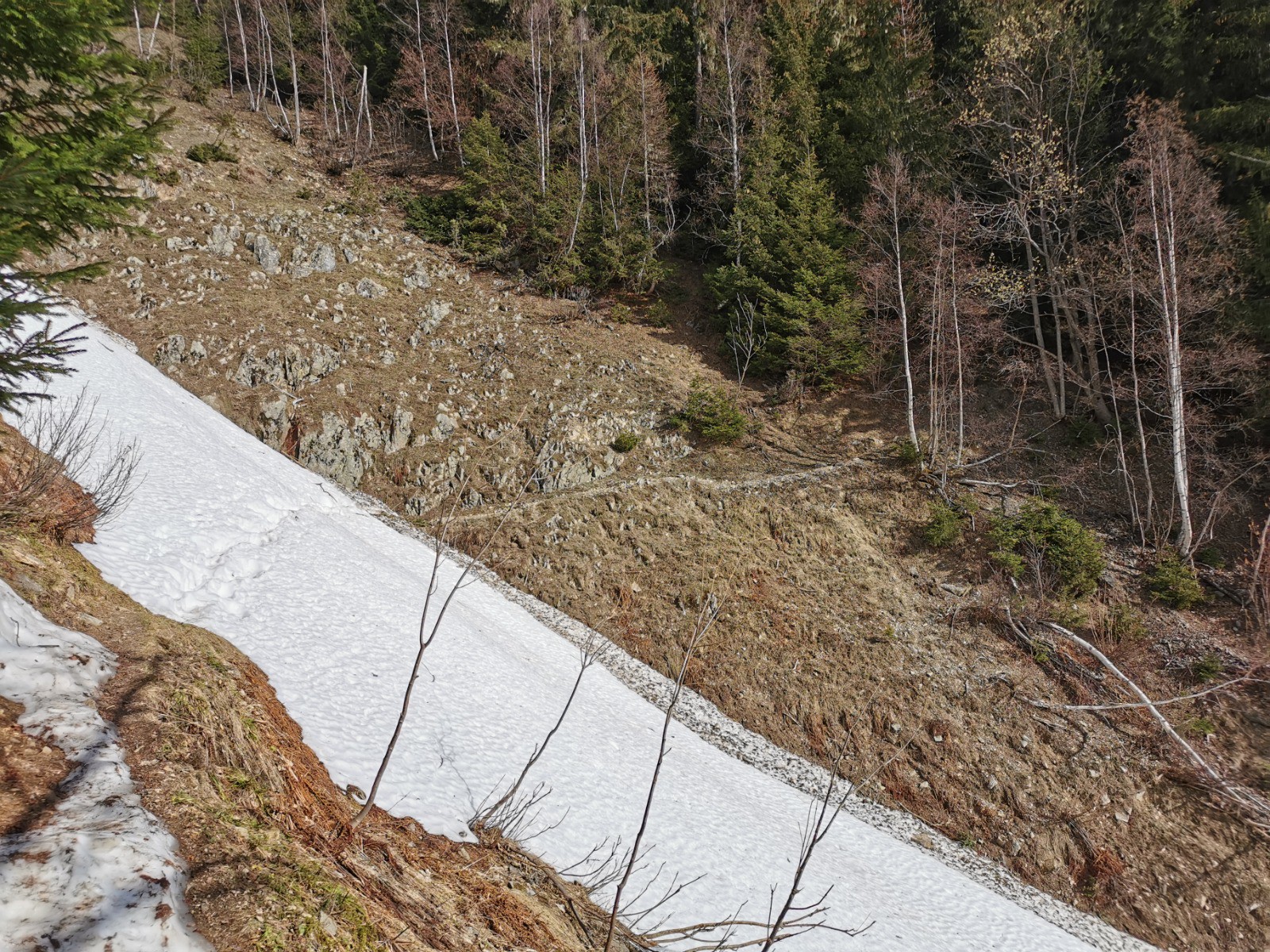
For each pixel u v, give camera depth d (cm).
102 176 603
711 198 3111
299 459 2155
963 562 1919
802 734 1638
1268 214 1908
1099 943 1240
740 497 2139
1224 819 1402
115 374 1720
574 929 659
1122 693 1597
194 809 435
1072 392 2430
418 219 3288
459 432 2309
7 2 523
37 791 391
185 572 992
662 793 1165
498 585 1917
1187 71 2288
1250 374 1978
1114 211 2167
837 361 2403
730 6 3247
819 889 1073
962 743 1572
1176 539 1911
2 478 819
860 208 2720
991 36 2580
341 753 727
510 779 925
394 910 480
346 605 1202
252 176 3312
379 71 4494
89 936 310
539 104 3372
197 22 4609
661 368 2612
